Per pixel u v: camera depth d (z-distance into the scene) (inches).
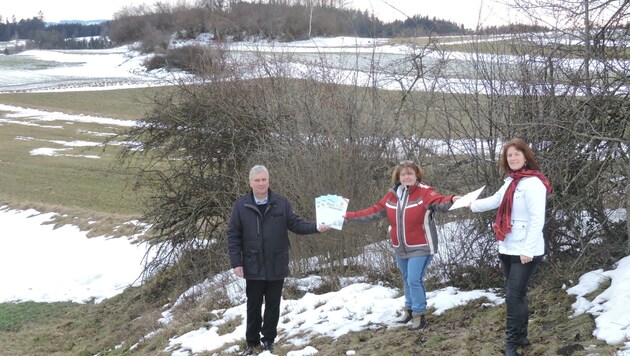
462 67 345.4
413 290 279.7
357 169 425.7
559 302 273.3
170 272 604.4
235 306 420.8
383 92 451.8
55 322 579.5
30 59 4148.6
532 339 244.1
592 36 293.4
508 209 228.8
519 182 226.8
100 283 677.3
